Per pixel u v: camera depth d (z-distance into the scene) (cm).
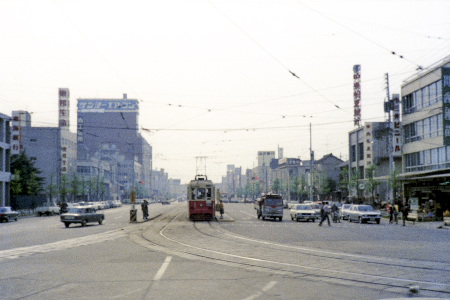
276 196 3988
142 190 15850
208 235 2233
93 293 854
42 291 876
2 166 5606
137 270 1129
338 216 3694
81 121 12438
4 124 5681
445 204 4006
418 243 1841
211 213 3778
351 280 985
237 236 2180
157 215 4769
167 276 1041
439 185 4000
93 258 1363
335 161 9819
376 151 6394
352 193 7306
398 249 1605
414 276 1030
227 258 1351
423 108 4541
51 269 1147
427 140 4466
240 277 1027
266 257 1375
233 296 827
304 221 3928
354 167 7219
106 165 12588
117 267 1179
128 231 2541
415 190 4538
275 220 3997
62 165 7538
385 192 6378
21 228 3056
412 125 4825
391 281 969
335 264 1223
